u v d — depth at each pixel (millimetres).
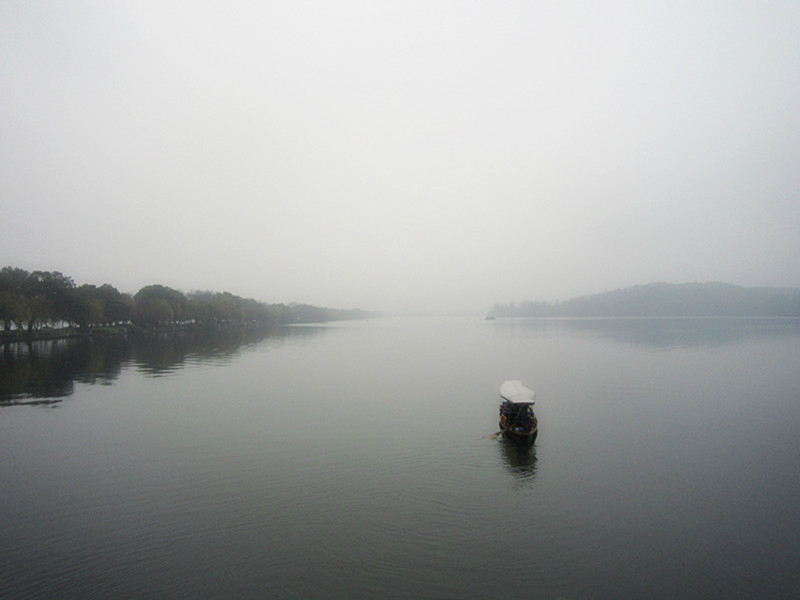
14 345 87312
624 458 26812
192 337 121125
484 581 15367
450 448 28359
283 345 101125
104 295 119938
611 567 16203
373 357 77812
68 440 29688
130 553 16875
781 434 31344
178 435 30797
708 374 55406
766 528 18891
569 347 92062
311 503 20812
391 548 17172
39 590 14828
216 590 14844
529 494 21844
